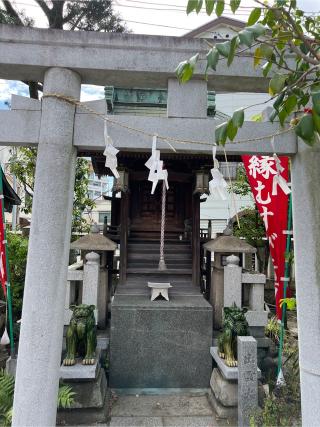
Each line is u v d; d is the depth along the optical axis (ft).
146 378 18.54
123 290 23.34
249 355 13.88
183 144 9.84
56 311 9.35
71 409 15.03
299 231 9.78
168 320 19.03
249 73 10.00
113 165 9.22
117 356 18.71
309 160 9.61
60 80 9.66
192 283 24.75
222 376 16.25
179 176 25.85
